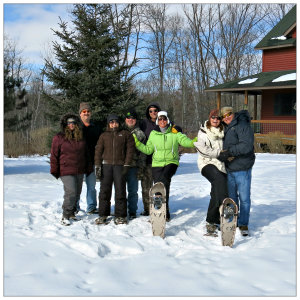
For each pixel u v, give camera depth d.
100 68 11.02
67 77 10.55
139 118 10.91
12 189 9.05
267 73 24.19
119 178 5.66
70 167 5.65
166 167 5.79
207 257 4.05
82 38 10.94
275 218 5.86
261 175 11.55
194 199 7.64
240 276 3.46
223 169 5.14
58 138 5.66
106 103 10.77
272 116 23.31
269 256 4.02
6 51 40.25
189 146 5.71
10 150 22.05
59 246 4.37
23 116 13.52
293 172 12.15
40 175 12.18
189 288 3.21
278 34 24.56
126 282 3.36
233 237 4.51
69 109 10.59
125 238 4.71
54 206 6.88
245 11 39.59
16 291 3.15
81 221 5.73
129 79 11.40
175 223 5.69
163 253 4.22
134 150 5.80
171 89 44.03
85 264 3.82
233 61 39.62
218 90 23.89
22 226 5.32
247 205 5.10
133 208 6.14
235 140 5.06
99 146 5.75
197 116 38.69
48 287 3.24
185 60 42.25
